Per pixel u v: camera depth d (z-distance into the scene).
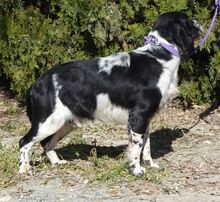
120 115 6.41
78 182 6.31
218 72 9.34
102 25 8.98
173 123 8.88
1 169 6.64
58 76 6.30
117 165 6.67
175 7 8.86
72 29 9.23
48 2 9.57
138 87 6.24
